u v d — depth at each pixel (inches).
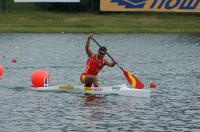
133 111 2127.2
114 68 3474.4
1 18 6417.3
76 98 2370.8
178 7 6471.5
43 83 2588.6
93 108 2170.3
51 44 4911.4
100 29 6112.2
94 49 4616.1
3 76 3029.0
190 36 5812.0
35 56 4077.3
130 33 5994.1
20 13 6697.8
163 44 5032.0
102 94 2471.7
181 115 2068.2
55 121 1941.4
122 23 6387.8
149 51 4488.2
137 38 5546.3
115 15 6707.7
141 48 4704.7
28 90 2564.0
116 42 5162.4
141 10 6461.6
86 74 2513.5
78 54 4232.3
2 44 4872.0
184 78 3041.3
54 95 2439.7
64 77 3036.4
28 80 2878.9
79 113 2073.1
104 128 1854.1
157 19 6638.8
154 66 3585.1
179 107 2215.8
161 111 2133.4
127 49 4621.1
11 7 7101.4
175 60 3917.3
